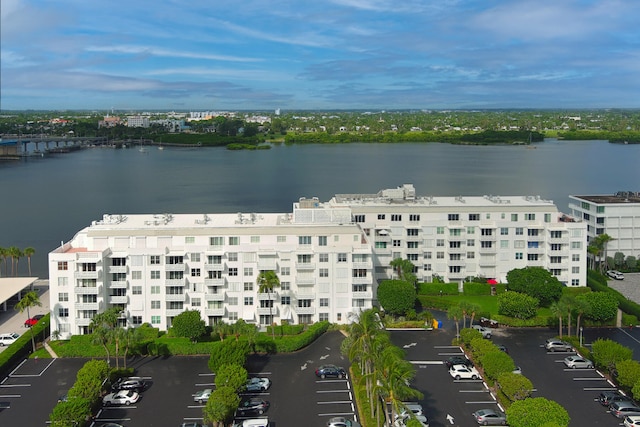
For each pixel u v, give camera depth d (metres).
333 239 181.25
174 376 148.75
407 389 113.25
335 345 167.25
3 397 137.62
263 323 178.88
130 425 125.31
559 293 197.25
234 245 178.25
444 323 186.00
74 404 119.69
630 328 180.50
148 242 177.12
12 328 180.38
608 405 131.62
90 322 164.00
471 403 134.00
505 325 183.75
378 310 190.62
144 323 175.75
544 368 152.62
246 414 129.62
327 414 130.00
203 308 177.12
